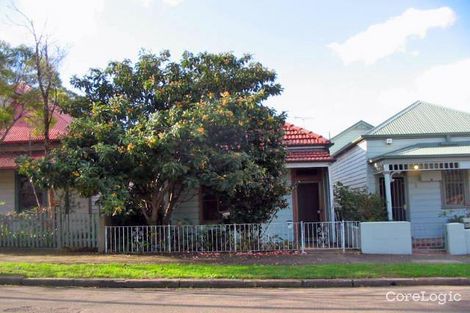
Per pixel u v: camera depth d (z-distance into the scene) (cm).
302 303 866
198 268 1190
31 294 976
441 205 1975
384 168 1859
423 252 1553
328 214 1850
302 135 1914
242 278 1095
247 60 1653
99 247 1552
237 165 1396
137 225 1636
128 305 853
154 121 1394
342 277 1104
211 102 1462
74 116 1641
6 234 1647
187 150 1393
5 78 1705
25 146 1956
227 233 1529
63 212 1650
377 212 1802
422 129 2050
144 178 1471
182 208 1836
